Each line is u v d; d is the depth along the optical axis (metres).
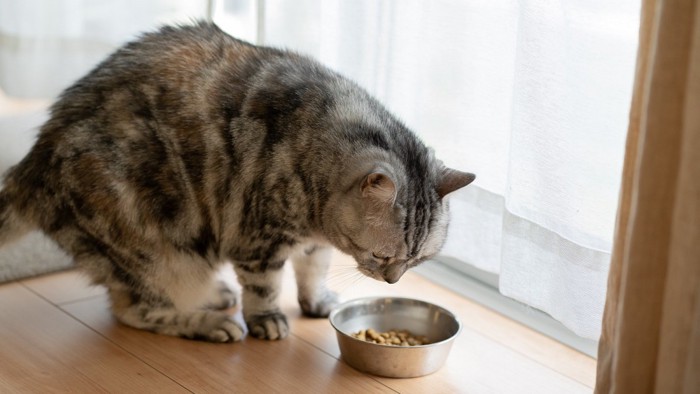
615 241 1.65
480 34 2.17
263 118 2.00
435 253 2.06
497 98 2.19
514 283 2.11
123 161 2.02
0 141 2.70
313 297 2.31
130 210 2.03
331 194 1.95
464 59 2.22
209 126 2.03
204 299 2.24
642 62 1.54
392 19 2.34
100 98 2.07
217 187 2.05
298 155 1.97
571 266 1.97
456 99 2.26
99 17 2.80
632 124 1.58
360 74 2.49
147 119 2.04
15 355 2.03
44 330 2.17
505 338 2.27
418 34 2.31
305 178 1.97
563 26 1.88
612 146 1.90
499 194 2.25
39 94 2.80
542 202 1.99
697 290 1.46
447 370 2.08
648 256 1.54
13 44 2.72
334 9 2.54
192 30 2.18
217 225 2.11
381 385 1.99
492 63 2.17
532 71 1.92
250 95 2.03
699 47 1.38
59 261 2.52
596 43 1.86
